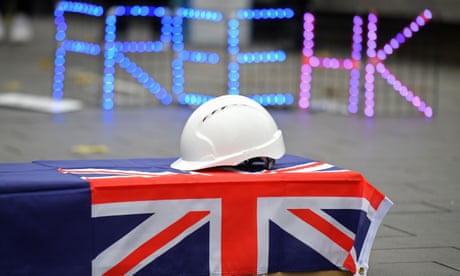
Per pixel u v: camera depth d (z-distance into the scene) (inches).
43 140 577.6
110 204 277.7
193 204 286.7
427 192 461.4
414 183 481.7
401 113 741.3
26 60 1063.6
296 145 585.9
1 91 795.4
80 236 275.9
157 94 748.6
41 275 272.5
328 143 596.7
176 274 288.0
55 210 271.9
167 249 285.7
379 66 725.9
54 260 273.6
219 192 288.5
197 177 290.5
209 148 312.3
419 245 367.2
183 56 752.3
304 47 739.4
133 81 887.1
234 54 692.7
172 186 283.7
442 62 1114.1
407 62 1117.7
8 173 292.4
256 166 323.6
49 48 1206.9
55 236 273.0
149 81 749.3
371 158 549.3
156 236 284.0
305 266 301.7
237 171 313.3
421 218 409.7
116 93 801.6
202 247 289.6
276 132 322.3
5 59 1064.8
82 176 287.9
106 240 279.0
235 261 293.1
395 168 520.4
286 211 297.0
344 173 304.7
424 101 799.1
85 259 277.0
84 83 871.7
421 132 652.1
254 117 316.8
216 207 288.8
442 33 1109.1
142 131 621.3
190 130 319.3
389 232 386.3
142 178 284.5
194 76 942.4
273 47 1238.9
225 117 314.3
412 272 331.3
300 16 1120.8
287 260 299.4
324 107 746.2
